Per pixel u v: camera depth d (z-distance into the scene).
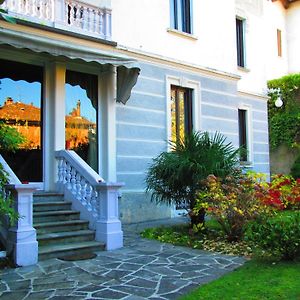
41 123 10.39
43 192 9.53
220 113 14.88
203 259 7.17
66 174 9.59
